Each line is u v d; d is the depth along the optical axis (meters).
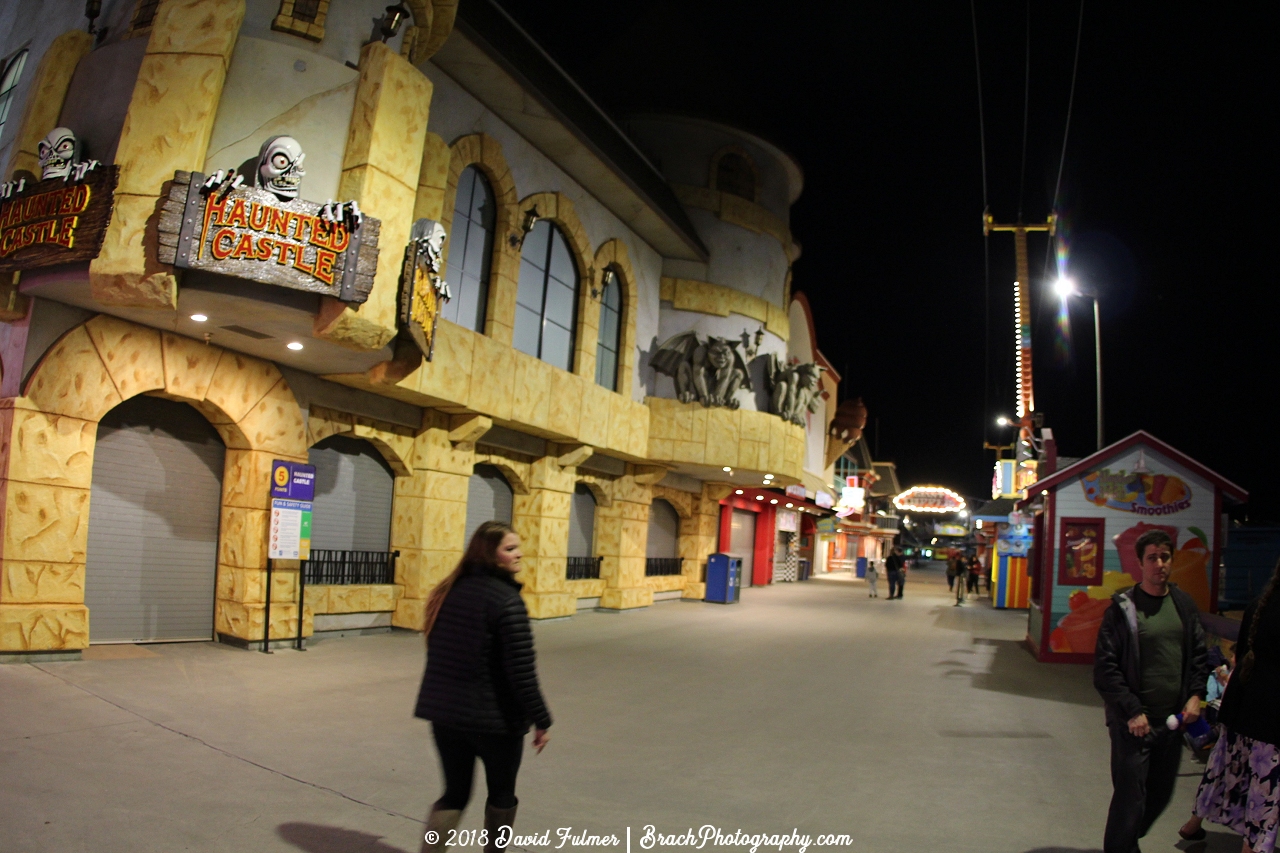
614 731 7.78
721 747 7.40
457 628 3.85
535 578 15.81
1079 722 9.27
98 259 7.86
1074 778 6.93
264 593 10.55
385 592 12.66
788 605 23.69
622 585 19.19
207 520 10.56
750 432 19.89
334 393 11.59
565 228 15.93
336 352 9.92
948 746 7.87
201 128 8.15
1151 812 4.74
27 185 8.45
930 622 20.75
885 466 59.88
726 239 20.72
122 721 6.62
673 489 22.59
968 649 15.58
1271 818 4.14
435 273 10.16
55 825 4.51
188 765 5.72
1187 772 7.32
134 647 9.56
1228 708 4.34
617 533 19.23
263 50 8.73
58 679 7.75
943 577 53.91
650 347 19.47
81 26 9.75
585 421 16.28
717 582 22.89
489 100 13.44
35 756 5.58
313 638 11.43
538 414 14.70
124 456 9.70
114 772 5.43
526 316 15.07
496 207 14.09
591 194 16.80
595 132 15.55
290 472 10.44
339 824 4.90
